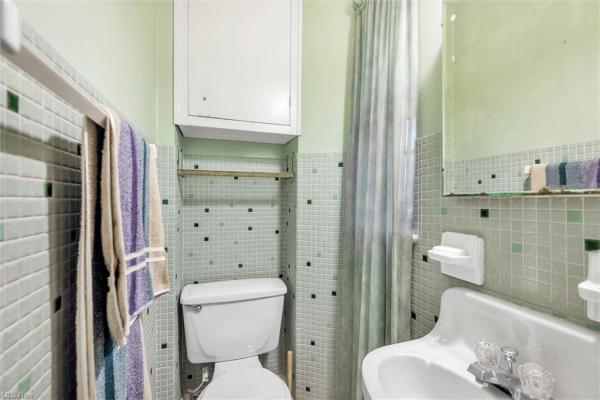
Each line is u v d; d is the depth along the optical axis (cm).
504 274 66
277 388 101
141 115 88
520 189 62
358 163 110
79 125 49
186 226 137
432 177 89
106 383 43
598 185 48
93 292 40
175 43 109
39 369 37
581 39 51
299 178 126
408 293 94
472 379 60
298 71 125
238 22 116
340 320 123
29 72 23
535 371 50
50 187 40
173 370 110
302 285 127
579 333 49
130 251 51
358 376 103
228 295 120
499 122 67
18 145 33
